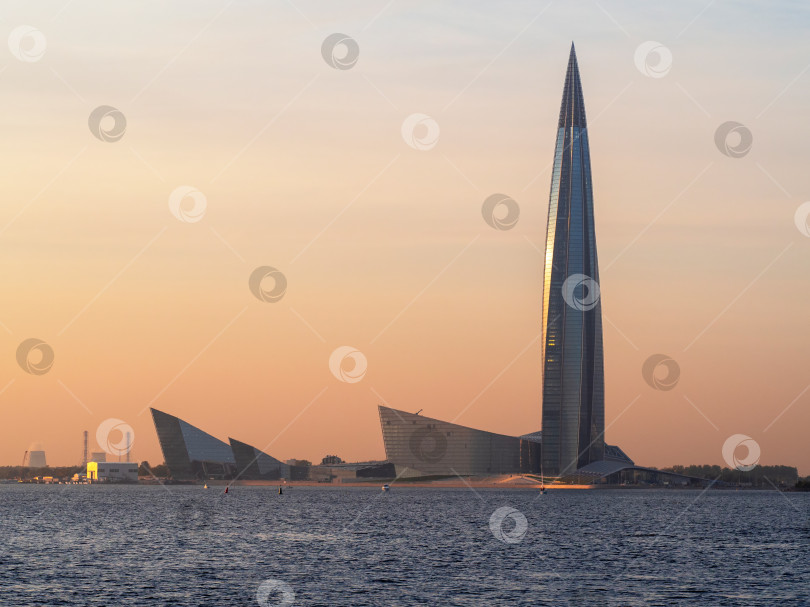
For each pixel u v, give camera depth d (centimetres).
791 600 8600
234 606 8131
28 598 8444
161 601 8319
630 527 17138
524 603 8344
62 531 15662
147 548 12600
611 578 9800
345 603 8288
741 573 10250
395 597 8581
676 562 11225
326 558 11406
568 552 12262
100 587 9031
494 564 10881
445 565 10750
